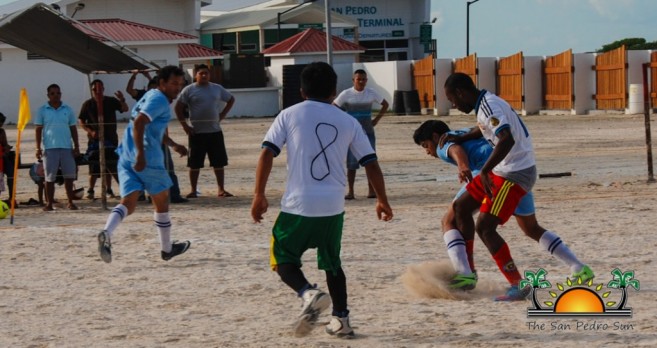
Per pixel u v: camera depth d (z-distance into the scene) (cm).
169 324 908
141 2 7281
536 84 5166
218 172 2003
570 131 3759
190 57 6469
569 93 4981
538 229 1010
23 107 1662
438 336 829
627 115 4650
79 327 904
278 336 846
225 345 820
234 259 1244
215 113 1983
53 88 1831
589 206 1652
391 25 8569
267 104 5900
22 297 1045
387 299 994
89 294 1055
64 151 1834
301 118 811
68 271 1188
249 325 895
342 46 6266
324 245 817
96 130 1945
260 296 1024
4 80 5503
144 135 1177
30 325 916
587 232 1371
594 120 4375
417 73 5628
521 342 798
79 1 6819
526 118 4747
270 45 7562
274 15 7456
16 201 1975
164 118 1180
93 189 2019
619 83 4816
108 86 5462
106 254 1134
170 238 1321
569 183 2080
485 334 830
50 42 2047
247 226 1540
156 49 5716
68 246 1376
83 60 2116
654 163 2478
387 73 5772
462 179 969
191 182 2000
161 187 1192
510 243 1294
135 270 1186
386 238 1380
